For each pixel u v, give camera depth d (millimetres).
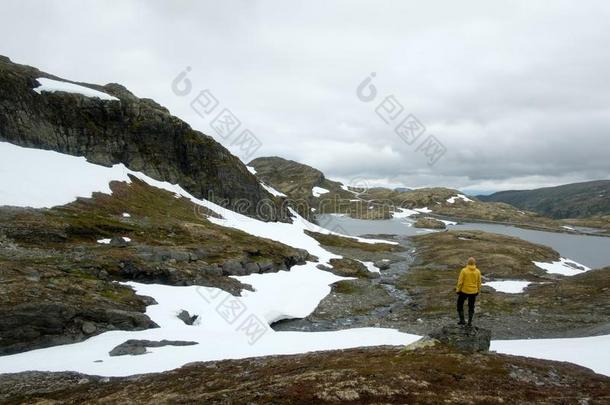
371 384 23453
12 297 39906
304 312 63938
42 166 86875
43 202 73812
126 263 57312
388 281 88750
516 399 21828
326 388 23156
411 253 131250
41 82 102562
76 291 45812
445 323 56438
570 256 153125
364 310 66625
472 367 26609
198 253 71312
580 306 61812
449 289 75938
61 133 97750
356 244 137000
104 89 125000
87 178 91688
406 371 25547
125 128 111750
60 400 26359
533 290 73938
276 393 22875
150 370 32375
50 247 59188
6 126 88250
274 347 40375
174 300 52188
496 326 55344
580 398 22156
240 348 39219
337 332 47312
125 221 79312
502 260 102438
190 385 27250
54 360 34062
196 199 117875
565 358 33906
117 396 25859
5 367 32500
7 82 90750
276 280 74000
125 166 108375
